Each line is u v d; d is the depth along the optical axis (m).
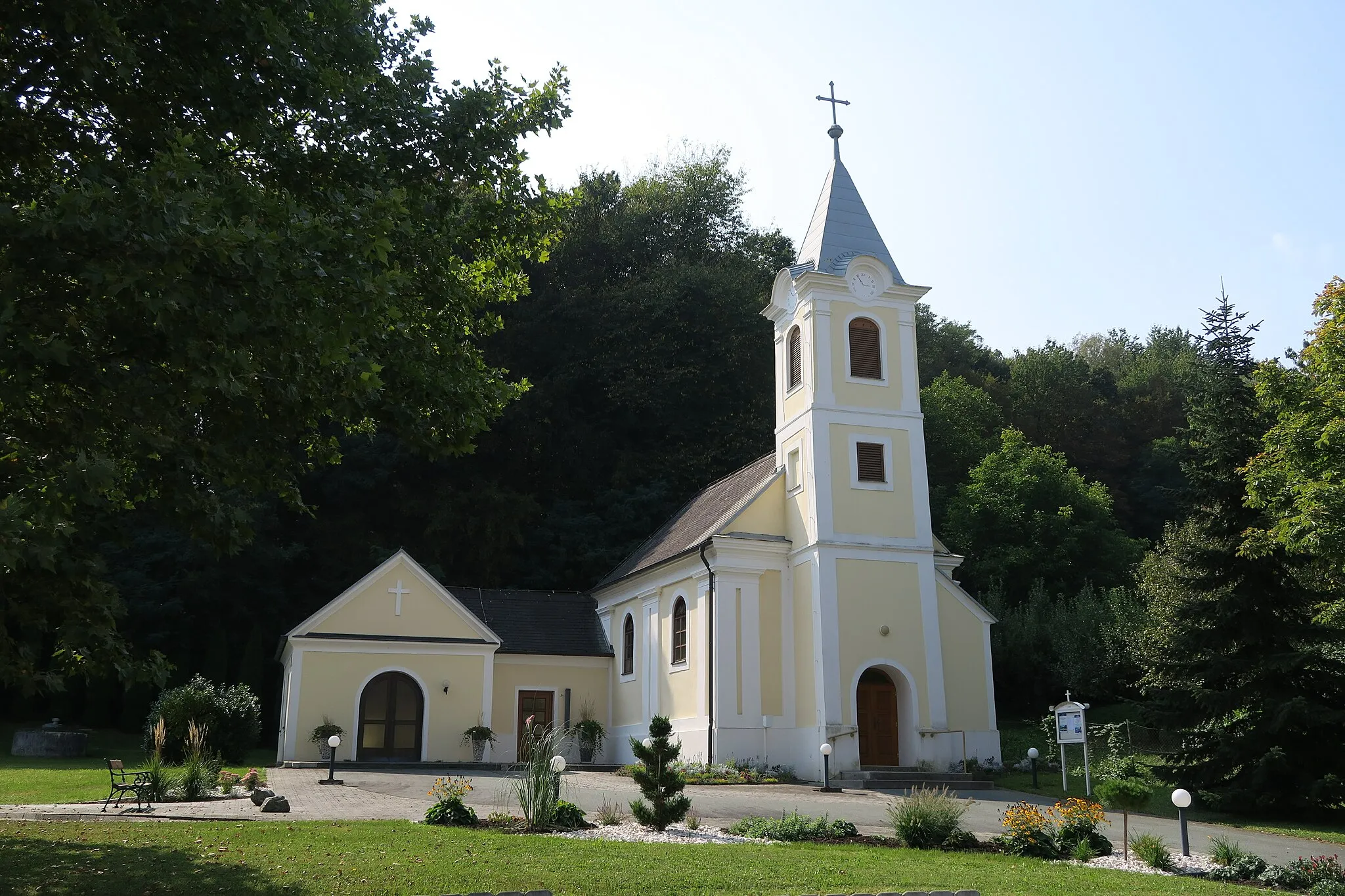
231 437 11.54
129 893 10.98
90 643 10.01
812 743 30.47
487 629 35.69
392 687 34.47
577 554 49.59
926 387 64.06
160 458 10.57
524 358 54.09
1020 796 26.33
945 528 53.34
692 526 38.69
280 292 10.36
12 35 11.12
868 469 32.66
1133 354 84.12
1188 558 25.80
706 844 15.80
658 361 53.69
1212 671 24.69
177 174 9.91
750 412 54.38
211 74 12.85
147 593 42.91
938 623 32.28
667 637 35.31
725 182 63.16
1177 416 67.56
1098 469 64.69
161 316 9.82
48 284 9.88
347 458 48.19
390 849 13.93
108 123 12.92
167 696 29.39
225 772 23.78
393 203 12.34
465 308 16.44
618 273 59.75
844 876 13.30
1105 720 41.62
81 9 10.79
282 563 45.44
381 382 11.74
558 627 40.75
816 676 30.72
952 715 32.12
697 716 32.28
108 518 10.50
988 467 53.28
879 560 31.91
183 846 13.84
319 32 14.17
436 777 27.05
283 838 14.66
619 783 25.89
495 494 47.91
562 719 38.50
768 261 61.97
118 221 9.33
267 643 45.78
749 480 37.16
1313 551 23.33
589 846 14.91
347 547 48.19
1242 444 25.97
